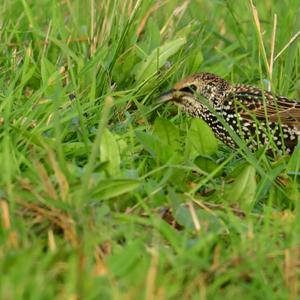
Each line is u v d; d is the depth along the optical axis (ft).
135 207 31.78
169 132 37.17
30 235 29.58
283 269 28.63
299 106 40.22
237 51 49.37
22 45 44.24
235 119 40.32
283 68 45.21
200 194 34.30
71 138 37.52
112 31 43.50
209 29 48.83
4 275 26.08
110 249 29.25
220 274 28.25
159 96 41.65
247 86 40.78
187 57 44.57
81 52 44.06
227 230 31.22
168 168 34.19
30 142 34.47
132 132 36.14
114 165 33.81
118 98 41.47
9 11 45.93
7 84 41.42
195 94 40.86
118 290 26.22
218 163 37.27
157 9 48.01
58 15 45.01
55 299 25.46
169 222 31.91
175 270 27.78
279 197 34.65
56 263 27.32
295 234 29.84
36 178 31.53
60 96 36.27
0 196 30.81
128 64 42.27
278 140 40.16
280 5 53.47
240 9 52.65
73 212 29.89
